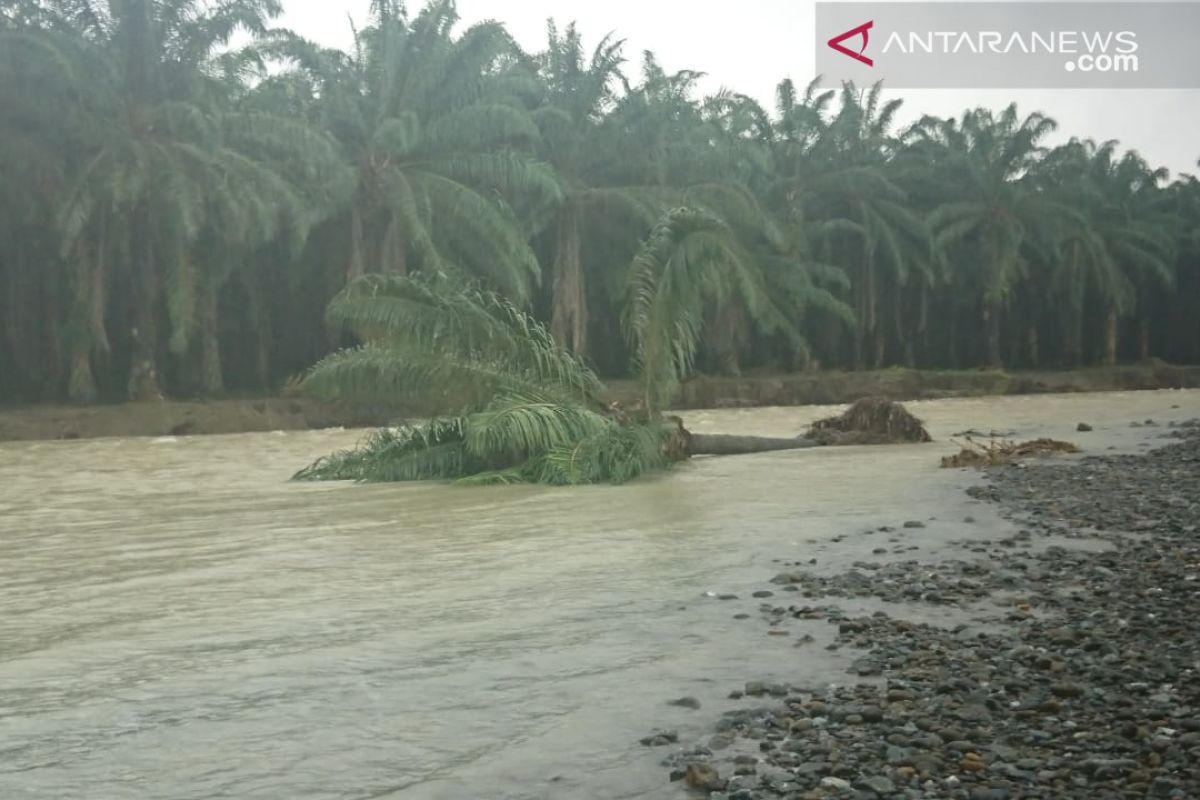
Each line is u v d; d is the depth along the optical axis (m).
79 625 6.31
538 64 46.41
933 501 11.77
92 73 33.00
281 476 16.91
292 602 6.91
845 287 53.78
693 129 48.00
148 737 4.42
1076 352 65.94
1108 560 8.02
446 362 16.22
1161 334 74.19
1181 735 4.30
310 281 42.97
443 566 8.16
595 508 11.59
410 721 4.62
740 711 4.69
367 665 5.45
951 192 60.12
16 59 32.06
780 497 12.35
